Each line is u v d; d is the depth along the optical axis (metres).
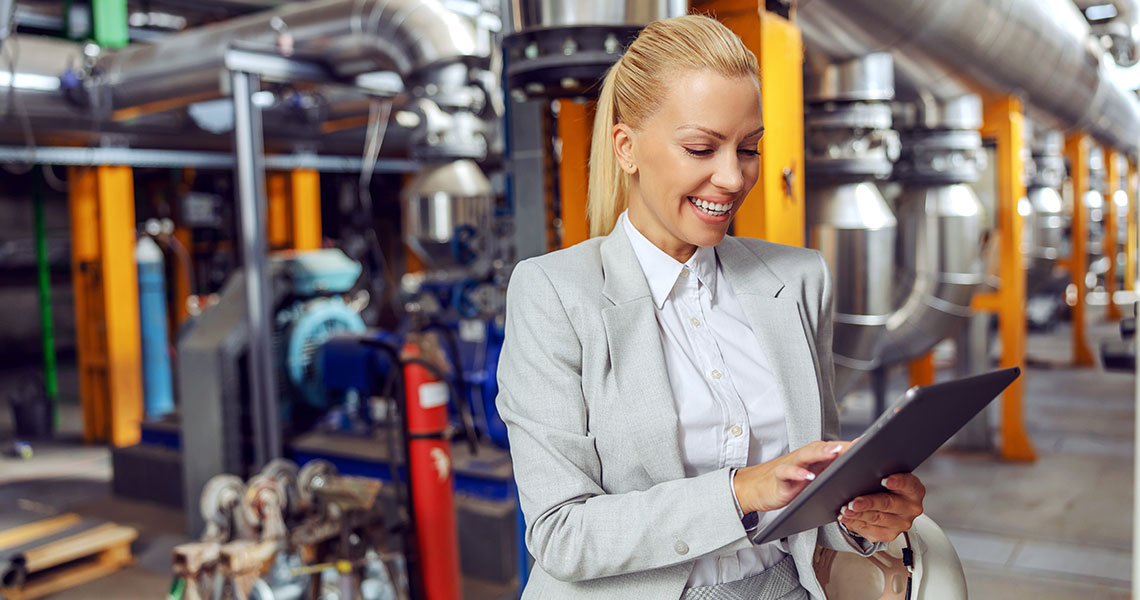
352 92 6.54
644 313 1.09
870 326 4.05
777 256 1.23
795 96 2.45
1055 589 3.60
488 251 5.41
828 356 1.23
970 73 4.12
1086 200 8.96
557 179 2.96
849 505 0.98
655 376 1.06
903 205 5.07
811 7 3.07
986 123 5.37
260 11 8.04
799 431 1.12
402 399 3.00
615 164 1.18
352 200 10.41
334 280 5.23
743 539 0.94
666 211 1.05
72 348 11.64
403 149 8.59
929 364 6.19
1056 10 4.29
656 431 1.05
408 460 3.01
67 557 3.96
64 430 7.45
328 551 2.91
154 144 6.62
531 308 1.09
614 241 1.15
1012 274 5.52
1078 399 7.41
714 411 1.10
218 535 2.88
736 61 0.98
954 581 1.21
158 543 4.48
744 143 1.01
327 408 5.13
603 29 2.08
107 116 5.64
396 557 2.97
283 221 9.08
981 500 4.78
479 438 4.62
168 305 9.54
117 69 5.52
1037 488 4.97
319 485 2.89
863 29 3.31
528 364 1.08
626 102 1.06
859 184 4.01
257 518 2.88
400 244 11.39
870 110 3.62
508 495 3.94
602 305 1.09
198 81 5.19
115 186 6.73
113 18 6.66
